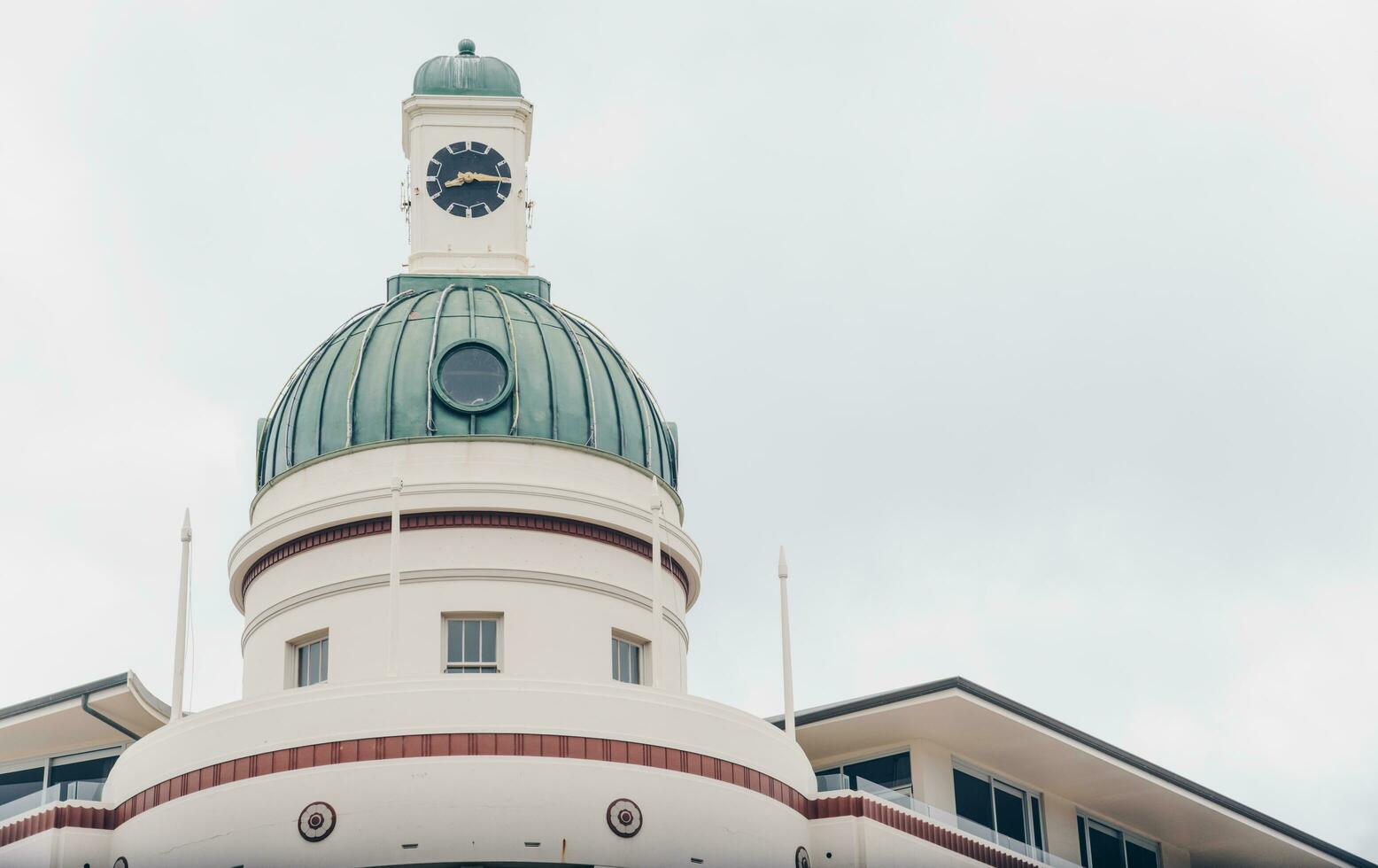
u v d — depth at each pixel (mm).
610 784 49969
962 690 57719
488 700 49875
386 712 49625
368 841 48562
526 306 61594
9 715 58406
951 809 60562
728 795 51625
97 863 51719
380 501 56312
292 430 59594
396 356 59188
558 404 58906
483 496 56406
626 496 58656
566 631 55906
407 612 55344
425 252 63969
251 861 48875
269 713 50156
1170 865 69125
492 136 65500
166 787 50844
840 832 54062
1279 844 68688
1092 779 63312
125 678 56844
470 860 48500
